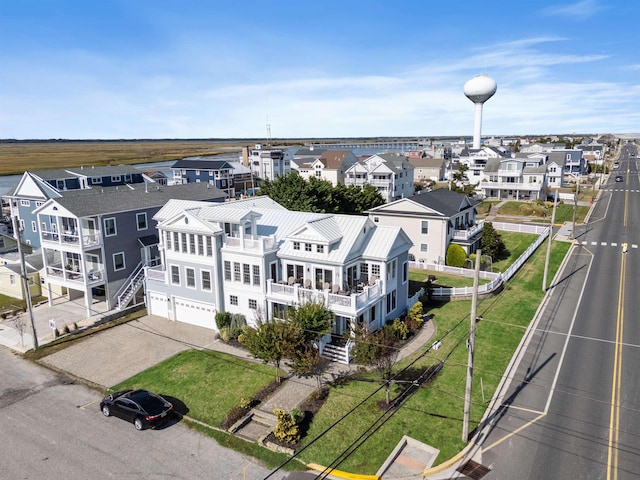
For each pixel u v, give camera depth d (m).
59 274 41.41
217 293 35.25
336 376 28.05
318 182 62.56
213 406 25.34
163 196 46.28
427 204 52.19
